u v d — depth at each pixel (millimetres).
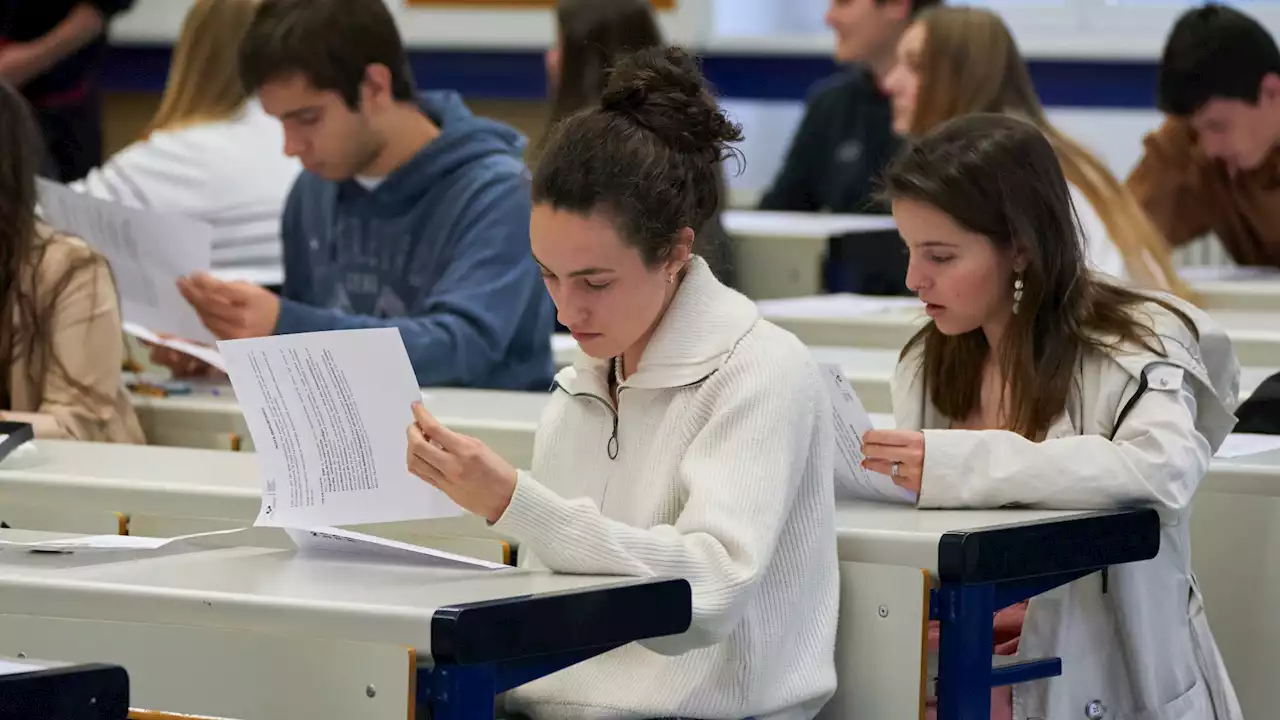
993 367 4656
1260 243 9461
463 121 6477
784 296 10422
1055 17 13016
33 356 5434
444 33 13883
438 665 2902
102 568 3324
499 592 3045
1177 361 4289
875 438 4195
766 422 3504
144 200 7910
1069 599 4254
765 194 12898
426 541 4055
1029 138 4422
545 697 3699
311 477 3363
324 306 6754
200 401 5719
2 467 4523
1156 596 4289
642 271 3459
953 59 7992
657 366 3650
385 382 3330
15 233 5398
